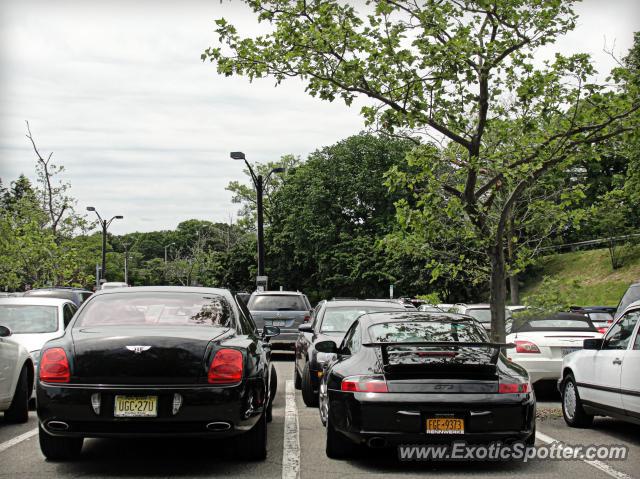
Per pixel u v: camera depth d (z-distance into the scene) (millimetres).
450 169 11984
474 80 11172
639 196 26328
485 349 7727
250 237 79188
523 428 7188
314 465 7504
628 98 11078
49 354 6969
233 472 7129
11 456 7836
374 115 11320
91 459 7688
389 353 7434
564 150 11562
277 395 13422
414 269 47531
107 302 7918
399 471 7246
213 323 7664
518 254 12914
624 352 8836
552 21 10789
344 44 11070
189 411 6785
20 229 38844
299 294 22641
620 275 42969
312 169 59812
